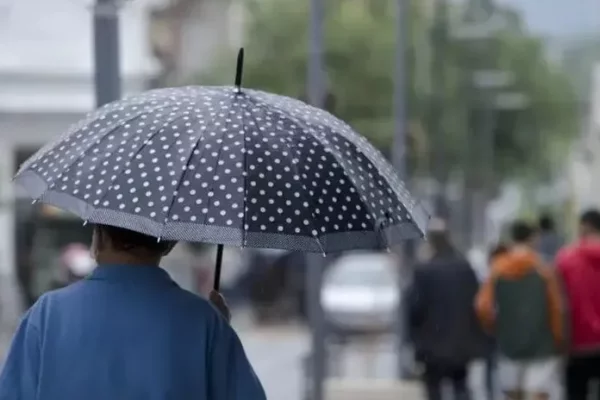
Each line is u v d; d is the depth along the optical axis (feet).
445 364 91.30
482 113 298.97
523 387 96.99
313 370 102.37
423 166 269.64
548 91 317.42
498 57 285.23
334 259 226.79
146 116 28.68
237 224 26.48
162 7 341.41
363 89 307.37
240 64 29.91
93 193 27.14
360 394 120.98
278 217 26.86
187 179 27.02
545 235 167.63
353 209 28.19
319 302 102.06
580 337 78.84
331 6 316.81
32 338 27.61
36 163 28.91
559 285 79.71
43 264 177.27
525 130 340.39
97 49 58.08
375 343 201.46
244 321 261.03
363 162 29.60
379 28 311.06
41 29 240.73
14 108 228.63
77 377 27.09
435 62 263.49
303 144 28.53
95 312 27.61
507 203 414.21
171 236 26.30
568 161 327.26
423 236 30.53
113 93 58.08
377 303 203.51
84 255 144.77
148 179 27.12
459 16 260.01
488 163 303.07
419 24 261.44
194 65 343.26
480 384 123.13
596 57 284.41
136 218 26.58
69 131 29.68
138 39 246.47
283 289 263.08
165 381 27.20
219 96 29.50
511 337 88.28
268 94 30.91
